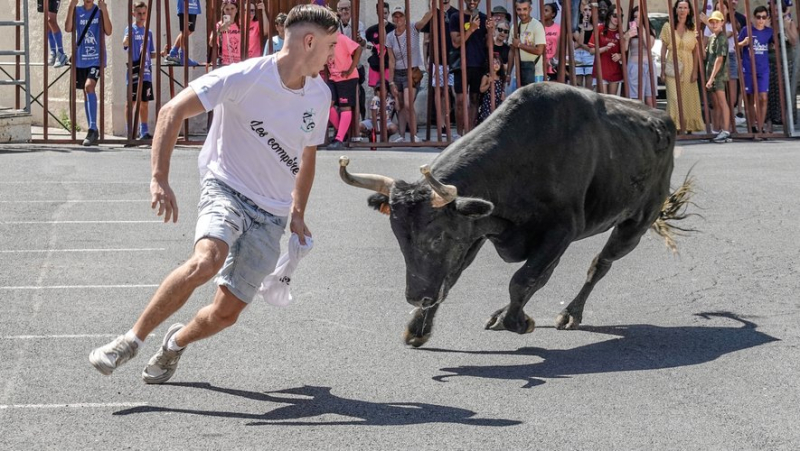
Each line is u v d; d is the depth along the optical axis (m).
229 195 5.80
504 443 5.35
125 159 15.20
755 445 5.34
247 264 5.86
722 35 17.86
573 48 17.39
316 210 11.84
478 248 7.30
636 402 6.01
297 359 6.80
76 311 7.84
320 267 9.35
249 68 5.71
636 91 18.39
